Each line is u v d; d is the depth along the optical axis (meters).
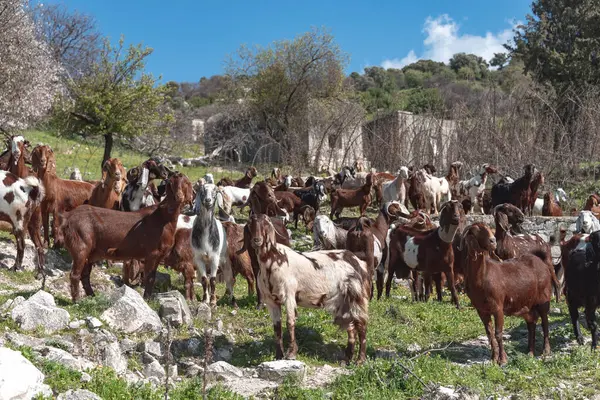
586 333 11.37
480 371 8.81
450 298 14.53
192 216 12.08
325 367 8.98
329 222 14.30
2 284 10.90
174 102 77.31
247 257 11.94
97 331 8.55
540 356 9.92
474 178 22.81
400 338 10.64
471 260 9.09
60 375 6.92
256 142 40.97
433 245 12.94
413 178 22.02
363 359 9.11
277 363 8.27
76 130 30.72
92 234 10.38
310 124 38.19
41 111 29.17
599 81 38.59
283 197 21.17
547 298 9.84
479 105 27.72
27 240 13.02
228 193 21.70
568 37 40.94
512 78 38.00
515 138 25.25
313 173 34.16
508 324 11.98
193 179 31.48
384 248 13.55
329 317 11.07
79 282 10.89
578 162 25.12
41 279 11.59
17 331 8.33
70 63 54.00
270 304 8.95
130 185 13.74
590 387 8.43
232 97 45.38
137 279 12.55
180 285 12.92
